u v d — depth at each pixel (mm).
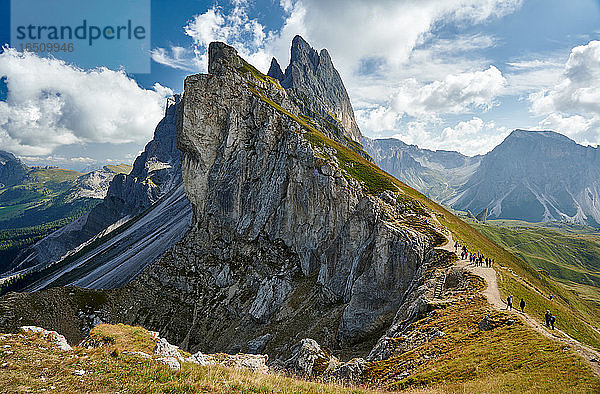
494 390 20078
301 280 93250
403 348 36406
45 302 89188
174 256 118438
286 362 47562
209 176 125625
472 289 46844
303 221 101875
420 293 51844
